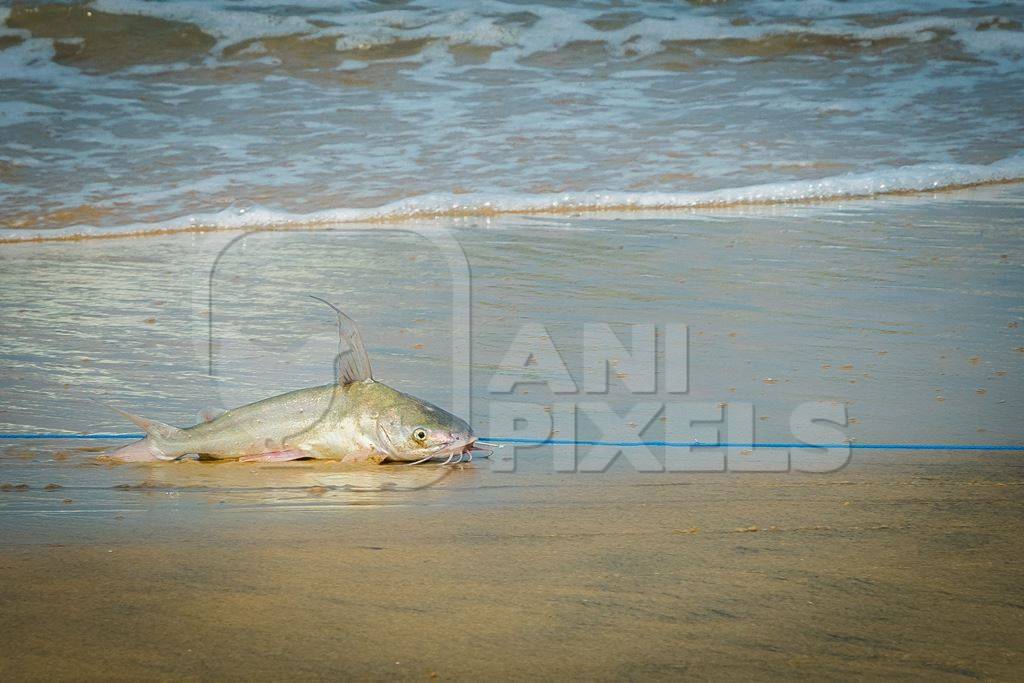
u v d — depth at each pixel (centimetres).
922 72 1401
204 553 336
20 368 562
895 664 266
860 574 318
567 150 1113
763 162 1076
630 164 1070
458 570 321
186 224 905
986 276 734
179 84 1329
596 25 1557
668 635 280
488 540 347
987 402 506
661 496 392
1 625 286
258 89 1321
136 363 573
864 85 1354
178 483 413
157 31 1483
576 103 1281
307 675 260
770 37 1524
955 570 321
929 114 1242
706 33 1532
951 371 552
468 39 1494
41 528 359
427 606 296
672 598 301
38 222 903
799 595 304
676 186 1008
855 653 271
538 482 411
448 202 956
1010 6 1634
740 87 1347
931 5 1650
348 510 379
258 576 318
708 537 349
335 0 1620
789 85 1355
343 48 1462
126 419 495
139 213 930
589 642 276
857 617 290
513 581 313
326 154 1099
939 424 477
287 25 1513
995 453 440
